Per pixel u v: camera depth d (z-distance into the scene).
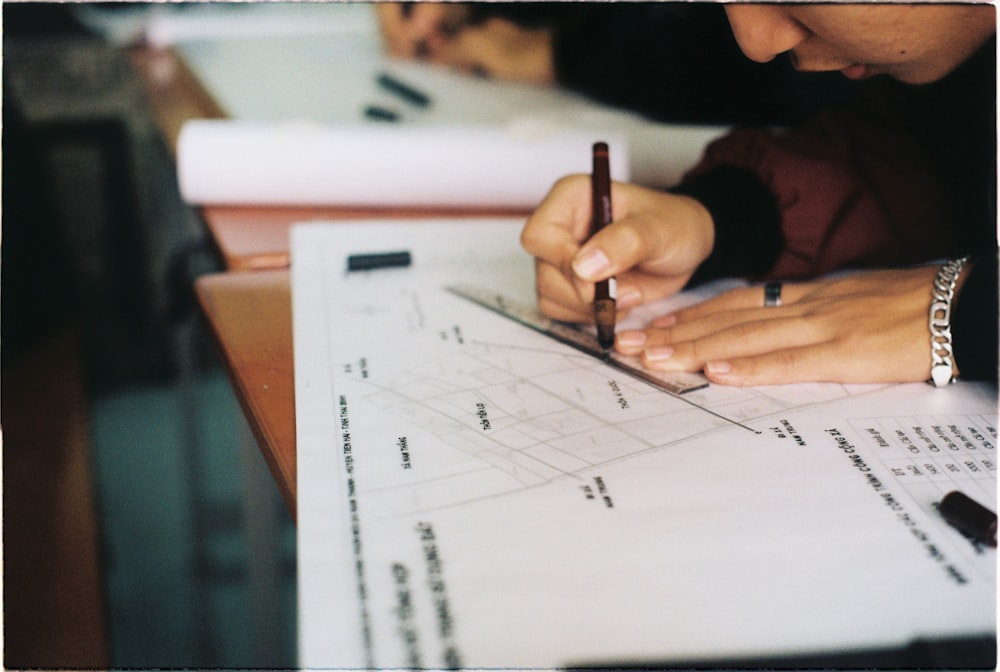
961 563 0.35
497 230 0.79
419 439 0.45
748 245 0.68
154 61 1.33
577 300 0.59
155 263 2.04
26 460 0.91
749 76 1.06
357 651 0.30
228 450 1.69
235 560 1.42
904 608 0.32
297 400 0.49
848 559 0.35
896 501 0.39
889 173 0.70
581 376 0.52
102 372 1.90
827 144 0.72
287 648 0.92
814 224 0.68
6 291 1.44
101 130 1.98
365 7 1.57
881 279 0.58
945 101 0.71
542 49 1.22
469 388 0.50
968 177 0.71
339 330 0.59
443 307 0.63
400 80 1.18
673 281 0.66
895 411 0.48
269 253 0.73
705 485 0.40
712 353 0.54
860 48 0.56
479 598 0.33
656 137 0.93
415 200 0.83
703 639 0.31
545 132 0.91
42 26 1.89
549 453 0.43
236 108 1.01
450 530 0.37
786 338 0.54
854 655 0.30
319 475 0.41
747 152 0.71
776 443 0.44
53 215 1.85
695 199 0.68
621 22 1.12
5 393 1.08
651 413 0.48
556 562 0.35
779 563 0.35
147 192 2.02
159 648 1.21
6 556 0.74
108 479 1.54
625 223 0.58
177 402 1.81
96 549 0.77
